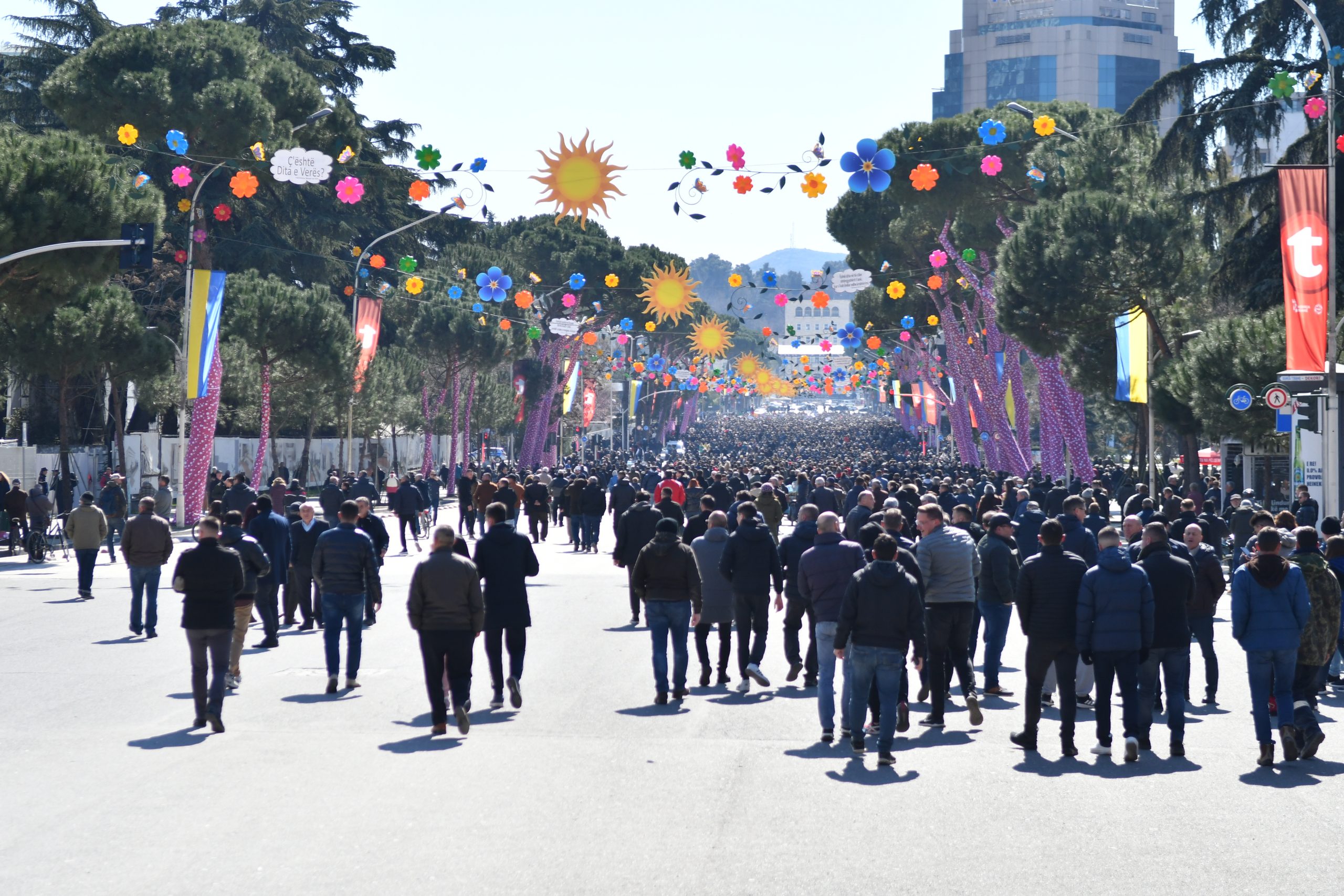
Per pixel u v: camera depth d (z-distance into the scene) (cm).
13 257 2372
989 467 5497
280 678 1410
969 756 1031
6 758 994
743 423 18388
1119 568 1024
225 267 5453
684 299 3928
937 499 2556
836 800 869
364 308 4341
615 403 10819
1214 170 3656
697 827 795
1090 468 4228
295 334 4644
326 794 879
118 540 3541
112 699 1265
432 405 6788
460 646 1106
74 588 2347
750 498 2250
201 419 3916
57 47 5509
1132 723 1018
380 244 6347
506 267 6569
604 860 720
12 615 1948
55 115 5475
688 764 981
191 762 980
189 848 746
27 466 4206
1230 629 1892
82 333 3794
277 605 1788
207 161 4178
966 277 4775
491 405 7250
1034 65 19775
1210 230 3597
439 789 891
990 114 4262
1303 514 2344
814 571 1105
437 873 696
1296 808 858
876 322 6500
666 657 1261
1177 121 3581
